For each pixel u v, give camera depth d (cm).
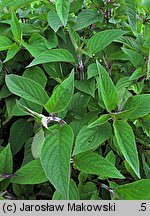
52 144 53
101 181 67
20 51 72
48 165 51
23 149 72
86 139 56
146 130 66
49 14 68
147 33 80
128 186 58
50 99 54
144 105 59
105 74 55
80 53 64
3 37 66
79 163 57
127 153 53
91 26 82
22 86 57
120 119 58
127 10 71
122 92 63
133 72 67
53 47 67
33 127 69
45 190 65
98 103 62
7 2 65
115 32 65
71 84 55
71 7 73
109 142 63
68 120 64
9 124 75
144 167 65
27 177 57
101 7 76
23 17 79
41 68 72
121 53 68
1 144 72
